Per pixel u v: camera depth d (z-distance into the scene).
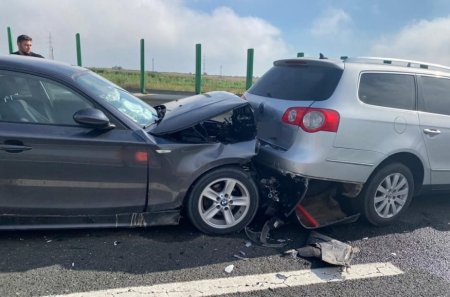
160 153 3.55
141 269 3.23
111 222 3.62
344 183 4.08
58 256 3.34
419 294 3.10
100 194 3.53
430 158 4.42
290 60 4.47
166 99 11.50
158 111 4.41
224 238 3.84
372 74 4.12
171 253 3.51
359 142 3.90
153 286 3.01
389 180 4.27
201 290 3.00
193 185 3.74
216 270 3.28
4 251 3.37
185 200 3.81
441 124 4.40
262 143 4.23
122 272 3.17
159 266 3.29
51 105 3.45
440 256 3.74
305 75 4.20
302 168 3.77
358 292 3.09
